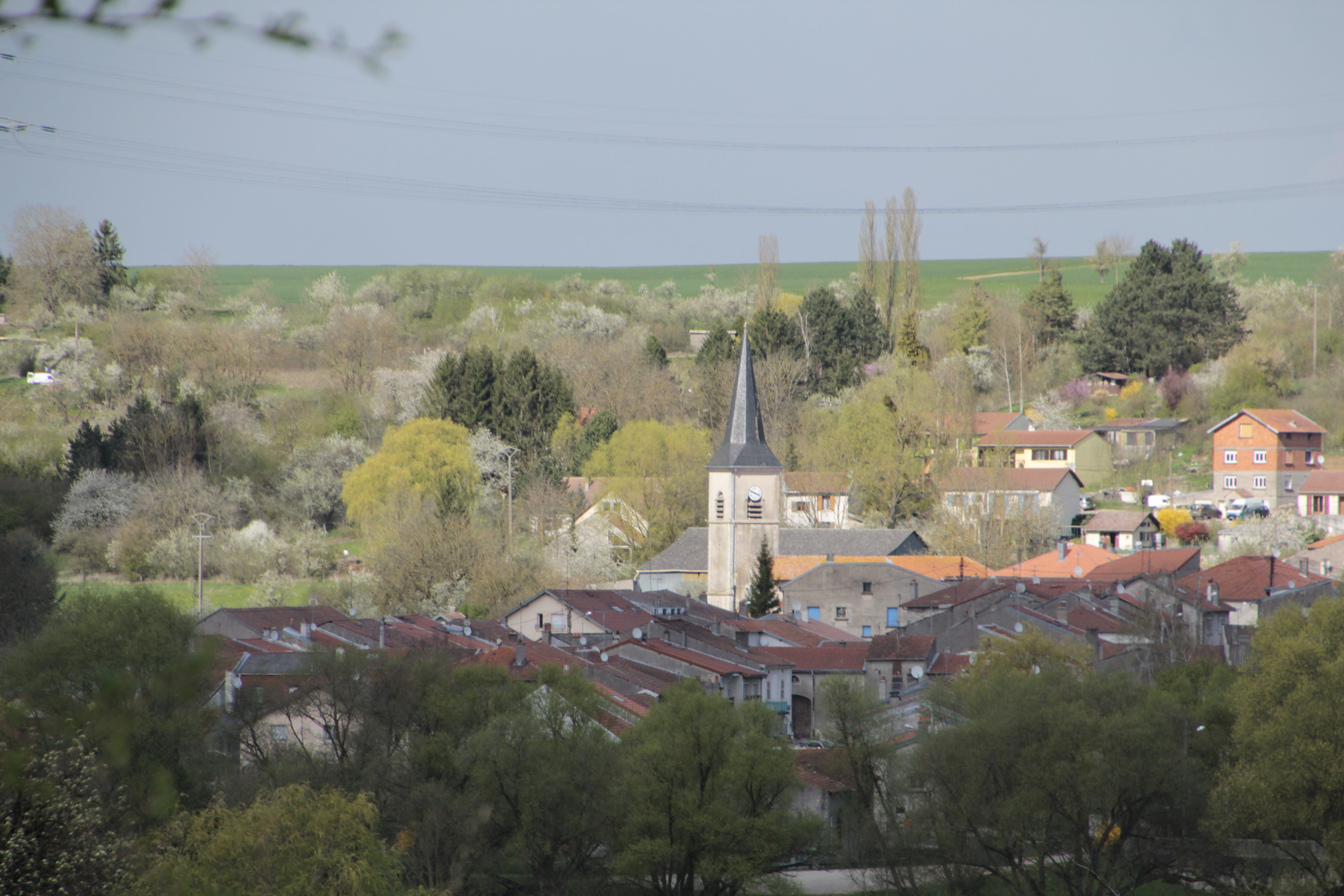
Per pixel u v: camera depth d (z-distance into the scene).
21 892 75.62
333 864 122.75
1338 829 153.62
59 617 149.00
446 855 153.25
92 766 72.94
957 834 164.38
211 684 54.44
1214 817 162.00
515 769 158.38
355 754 163.25
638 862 155.88
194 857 114.31
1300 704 160.00
